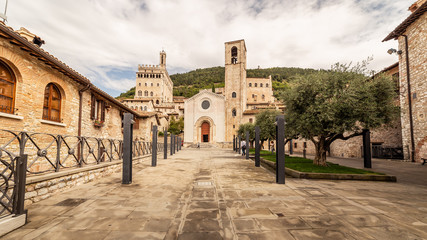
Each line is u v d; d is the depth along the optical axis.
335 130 9.44
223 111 48.78
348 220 3.92
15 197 3.57
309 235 3.29
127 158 6.99
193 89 119.25
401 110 11.22
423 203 5.05
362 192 6.16
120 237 3.19
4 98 6.99
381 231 3.47
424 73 14.71
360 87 9.41
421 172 10.77
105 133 14.63
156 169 10.42
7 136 6.91
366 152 12.21
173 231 3.42
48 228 3.49
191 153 24.47
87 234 3.28
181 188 6.43
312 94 10.10
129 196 5.45
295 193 5.93
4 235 3.21
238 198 5.39
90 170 7.22
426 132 14.58
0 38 6.49
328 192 6.09
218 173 9.42
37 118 8.17
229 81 51.03
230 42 52.66
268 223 3.77
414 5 16.69
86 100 11.80
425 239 3.19
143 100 53.53
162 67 94.44
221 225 3.67
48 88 9.05
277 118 7.55
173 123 51.66
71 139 10.32
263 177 8.51
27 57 7.59
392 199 5.40
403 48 16.62
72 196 5.38
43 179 5.02
